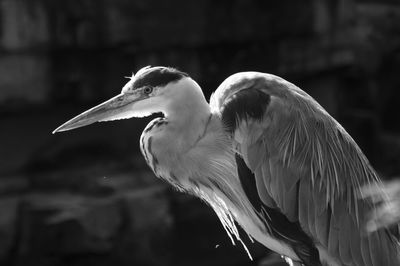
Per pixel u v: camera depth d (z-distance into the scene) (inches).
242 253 573.9
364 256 261.9
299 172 258.7
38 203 542.0
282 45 655.8
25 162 599.2
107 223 535.2
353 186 263.0
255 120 258.5
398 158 684.1
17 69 581.9
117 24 594.2
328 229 261.7
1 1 567.5
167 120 265.3
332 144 262.4
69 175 585.9
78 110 619.5
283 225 266.5
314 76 688.4
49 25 582.9
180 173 267.4
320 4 663.8
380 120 735.1
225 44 634.2
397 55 721.6
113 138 620.4
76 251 528.4
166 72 260.2
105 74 608.1
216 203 279.7
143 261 548.4
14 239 532.7
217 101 269.3
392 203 260.1
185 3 609.9
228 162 264.7
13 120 596.1
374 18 714.8
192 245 570.6
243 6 629.3
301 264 277.1
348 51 684.7
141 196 550.3
